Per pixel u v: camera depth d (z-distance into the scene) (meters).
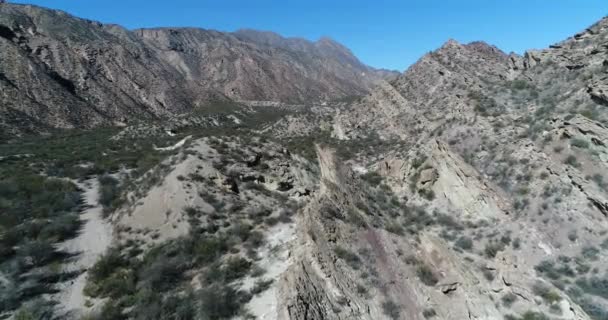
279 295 17.44
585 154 33.72
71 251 27.52
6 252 25.39
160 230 28.38
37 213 33.66
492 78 70.88
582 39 54.38
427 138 51.94
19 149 65.38
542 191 33.12
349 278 19.02
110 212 35.09
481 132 45.41
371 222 24.23
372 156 63.25
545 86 50.66
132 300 20.11
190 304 18.95
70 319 19.22
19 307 19.94
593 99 40.09
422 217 34.19
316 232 21.03
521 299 19.83
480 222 32.69
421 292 19.58
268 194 35.78
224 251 25.44
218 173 34.50
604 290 23.84
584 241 28.02
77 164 55.19
